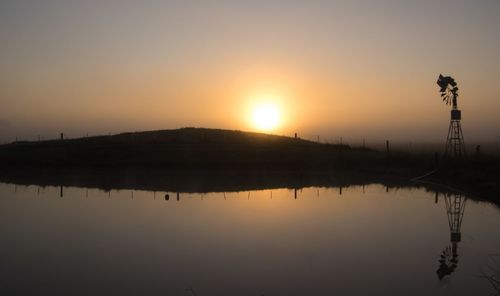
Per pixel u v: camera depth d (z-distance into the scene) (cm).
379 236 1695
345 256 1429
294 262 1364
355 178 3719
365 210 2258
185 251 1498
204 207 2364
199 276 1237
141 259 1410
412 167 3988
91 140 5741
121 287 1157
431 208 2314
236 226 1891
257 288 1141
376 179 3647
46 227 1897
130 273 1270
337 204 2455
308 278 1216
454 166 3538
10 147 5403
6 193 2914
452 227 1848
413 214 2148
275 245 1567
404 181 3522
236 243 1599
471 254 1443
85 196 2772
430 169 3756
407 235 1712
